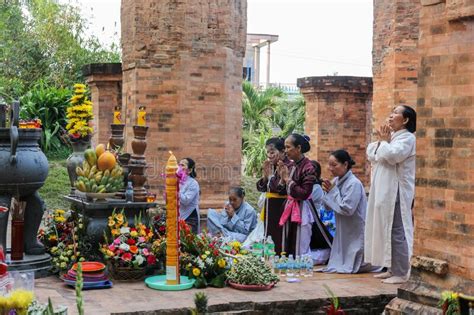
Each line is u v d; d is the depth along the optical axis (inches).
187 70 453.1
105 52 1135.0
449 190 231.6
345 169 322.7
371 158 298.4
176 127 453.1
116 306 244.1
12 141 272.1
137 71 454.6
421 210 244.4
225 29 462.0
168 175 276.4
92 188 298.8
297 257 313.3
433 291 237.3
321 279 302.0
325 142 697.0
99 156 306.8
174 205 277.1
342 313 155.3
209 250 287.3
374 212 293.4
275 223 339.3
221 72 461.1
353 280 301.0
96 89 657.0
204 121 457.7
